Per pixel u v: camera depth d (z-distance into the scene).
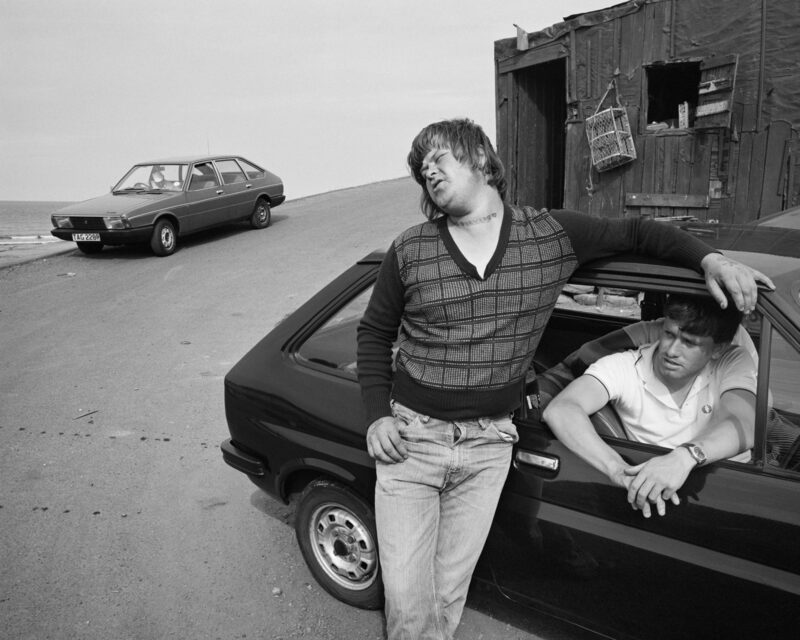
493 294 1.88
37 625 2.82
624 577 2.05
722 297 1.81
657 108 8.31
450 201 1.86
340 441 2.60
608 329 2.89
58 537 3.47
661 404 2.13
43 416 5.14
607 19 7.82
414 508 2.09
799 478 1.82
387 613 2.14
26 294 9.87
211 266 11.13
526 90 9.14
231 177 13.96
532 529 2.20
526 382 2.31
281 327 3.03
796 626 1.78
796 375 1.86
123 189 13.06
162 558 3.28
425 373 2.00
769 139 7.07
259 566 3.20
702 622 1.95
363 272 2.87
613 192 8.25
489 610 2.81
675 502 1.89
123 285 10.13
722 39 7.14
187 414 5.09
